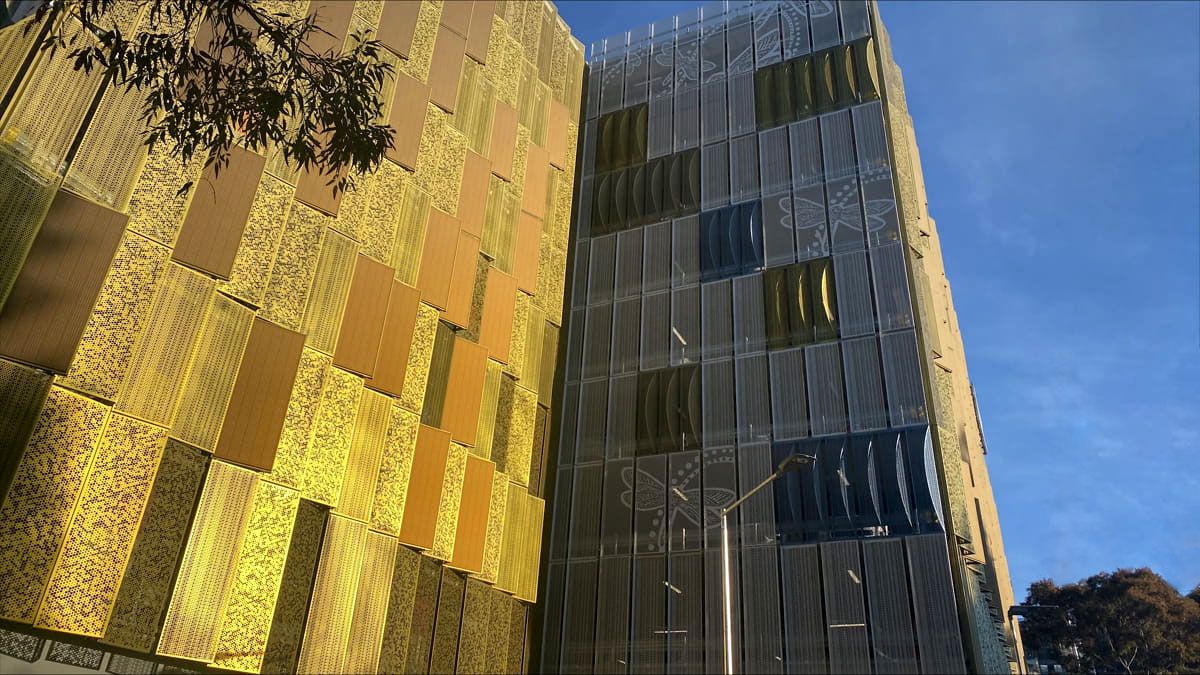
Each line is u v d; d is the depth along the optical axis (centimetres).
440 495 2903
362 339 2670
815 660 2845
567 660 3338
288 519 2322
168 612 1981
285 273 2469
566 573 3528
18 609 1698
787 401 3356
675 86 4522
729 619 2209
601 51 4956
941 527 2831
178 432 2075
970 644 2617
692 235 4009
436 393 3030
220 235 2272
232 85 1281
